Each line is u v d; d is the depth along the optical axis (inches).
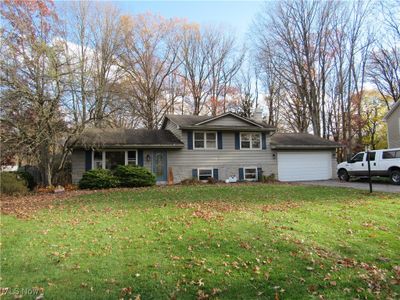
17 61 599.2
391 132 909.2
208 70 1438.2
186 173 776.3
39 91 607.2
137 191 559.2
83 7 905.5
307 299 144.5
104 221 306.7
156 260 193.8
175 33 1353.3
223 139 813.9
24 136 609.3
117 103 776.9
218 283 161.2
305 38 1111.6
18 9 644.7
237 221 292.4
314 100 1120.8
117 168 677.9
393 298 146.3
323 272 175.0
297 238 236.8
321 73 1148.5
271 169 848.9
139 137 774.5
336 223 287.3
